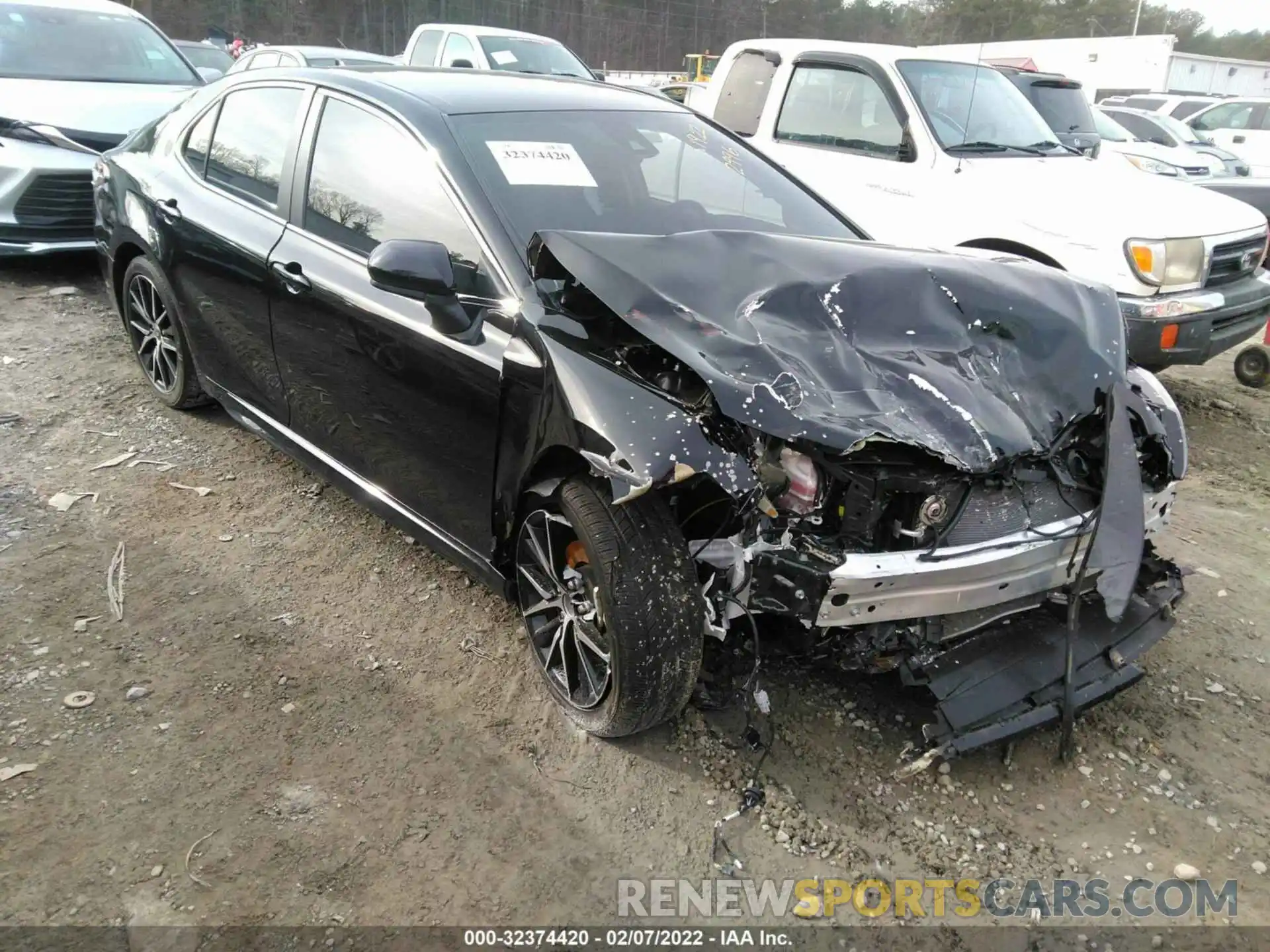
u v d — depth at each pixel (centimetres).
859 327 258
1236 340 566
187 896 223
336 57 1128
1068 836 258
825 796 266
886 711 298
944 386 245
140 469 423
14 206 634
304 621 328
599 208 314
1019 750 286
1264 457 550
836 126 655
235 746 270
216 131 416
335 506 405
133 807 246
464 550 311
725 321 249
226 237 379
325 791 257
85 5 795
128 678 293
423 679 304
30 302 630
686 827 254
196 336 424
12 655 297
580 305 270
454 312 281
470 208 294
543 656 299
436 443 303
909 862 247
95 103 684
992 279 288
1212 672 331
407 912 224
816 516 239
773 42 718
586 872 238
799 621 237
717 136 389
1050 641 280
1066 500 266
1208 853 254
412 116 320
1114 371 278
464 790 261
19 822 238
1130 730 298
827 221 366
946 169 591
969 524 249
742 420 224
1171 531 443
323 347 338
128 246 461
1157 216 538
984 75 674
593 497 252
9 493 393
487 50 1105
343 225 336
